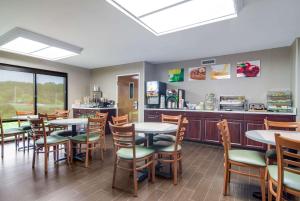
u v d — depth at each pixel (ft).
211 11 7.79
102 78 21.09
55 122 10.22
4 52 14.46
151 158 7.89
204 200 6.40
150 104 17.34
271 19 8.58
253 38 11.22
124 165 9.77
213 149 13.01
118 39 11.46
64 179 8.00
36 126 9.23
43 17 8.48
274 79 13.20
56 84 18.65
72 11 7.90
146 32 10.29
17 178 8.06
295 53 11.32
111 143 14.64
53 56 15.53
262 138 5.92
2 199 6.36
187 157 11.22
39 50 13.20
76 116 19.29
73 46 12.89
